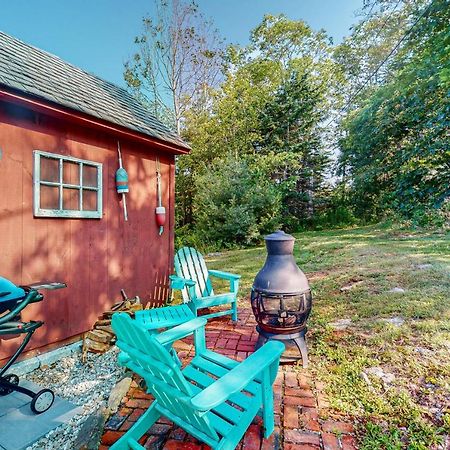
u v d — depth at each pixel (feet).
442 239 23.48
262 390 5.66
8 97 8.00
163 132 14.47
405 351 8.36
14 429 6.11
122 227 12.12
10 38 11.91
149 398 7.06
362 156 32.50
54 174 9.61
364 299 12.24
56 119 9.62
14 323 6.81
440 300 11.21
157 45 44.88
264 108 48.78
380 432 5.69
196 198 39.75
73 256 10.18
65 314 9.95
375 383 7.18
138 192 12.96
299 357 8.23
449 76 10.29
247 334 10.62
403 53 17.69
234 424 5.11
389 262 17.24
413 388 6.92
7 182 8.39
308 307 8.23
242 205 35.29
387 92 24.38
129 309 11.27
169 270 15.07
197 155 48.96
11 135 8.49
